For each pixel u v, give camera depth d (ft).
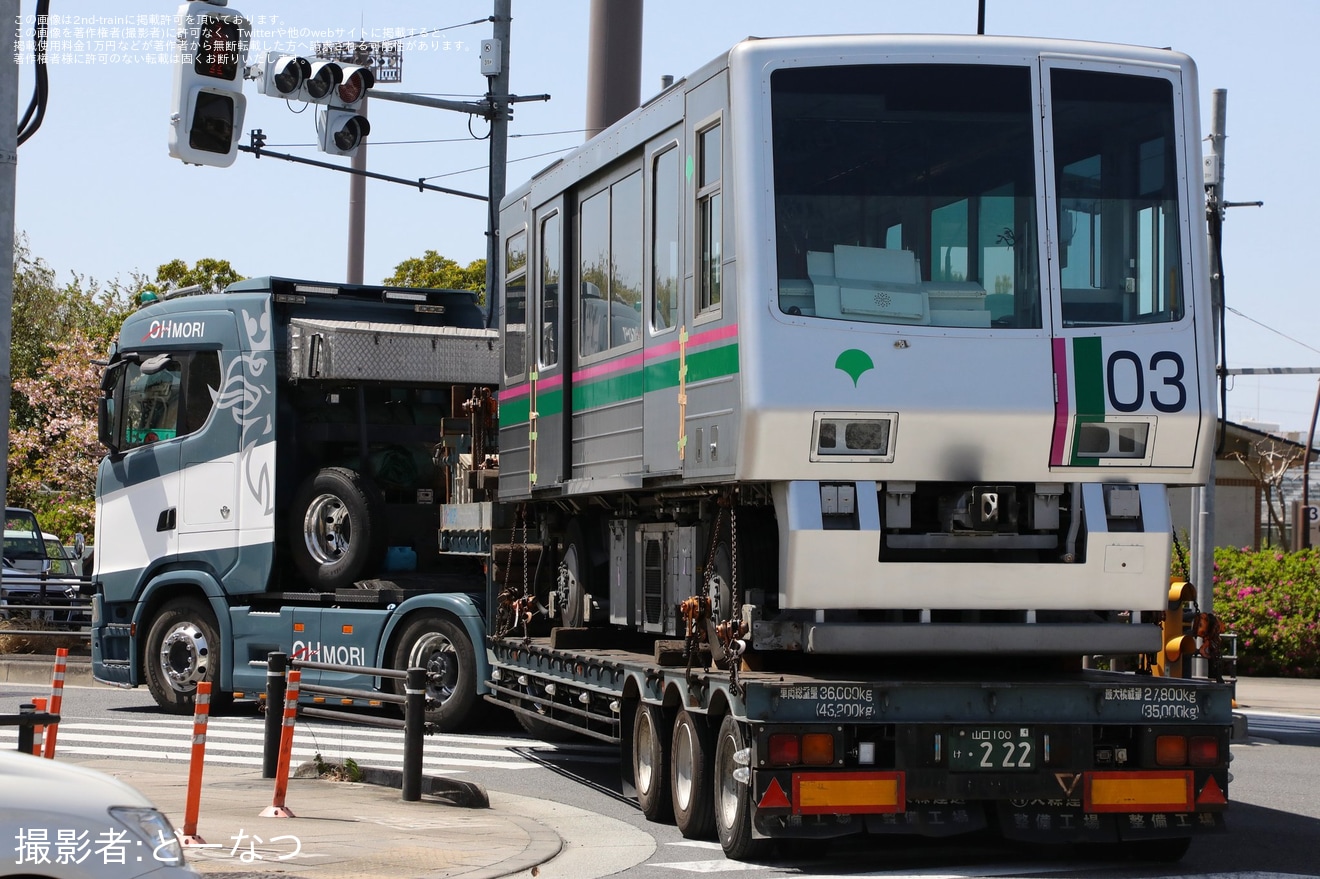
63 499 318.86
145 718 128.47
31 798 40.47
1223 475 306.96
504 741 117.70
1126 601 71.00
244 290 130.82
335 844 72.13
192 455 130.11
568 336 95.45
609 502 94.43
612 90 132.26
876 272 69.41
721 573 75.92
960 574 69.62
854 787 66.18
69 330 404.77
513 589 109.81
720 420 71.26
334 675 123.13
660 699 79.36
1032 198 70.85
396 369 124.98
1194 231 72.18
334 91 133.28
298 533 125.08
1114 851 73.31
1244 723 124.98
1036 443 69.31
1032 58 71.77
